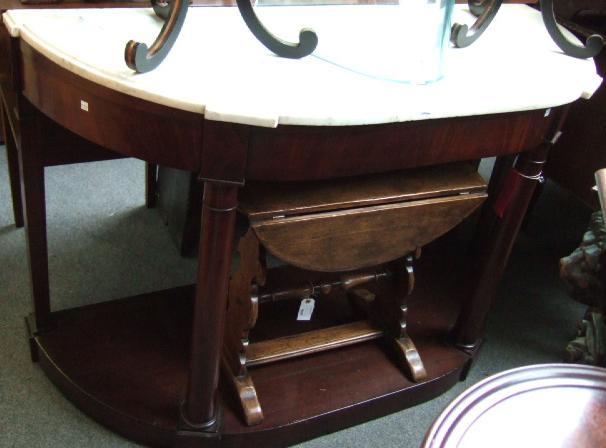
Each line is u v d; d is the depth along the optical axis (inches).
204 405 45.8
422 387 54.7
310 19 47.9
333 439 51.8
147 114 35.2
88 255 66.8
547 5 47.7
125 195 77.4
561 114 45.8
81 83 36.4
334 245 43.8
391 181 45.6
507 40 51.4
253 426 48.5
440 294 65.0
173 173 66.7
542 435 28.0
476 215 82.1
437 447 26.6
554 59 48.4
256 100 34.8
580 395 30.2
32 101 41.4
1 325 57.2
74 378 49.8
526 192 49.0
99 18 42.5
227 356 50.8
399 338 55.3
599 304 56.6
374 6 51.8
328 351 56.0
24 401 51.0
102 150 53.1
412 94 39.0
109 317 55.6
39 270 50.1
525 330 66.3
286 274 57.3
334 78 39.4
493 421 28.3
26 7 43.3
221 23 44.7
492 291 54.5
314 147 37.2
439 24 40.8
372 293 58.6
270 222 40.6
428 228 47.0
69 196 75.4
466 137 42.2
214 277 39.7
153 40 40.2
